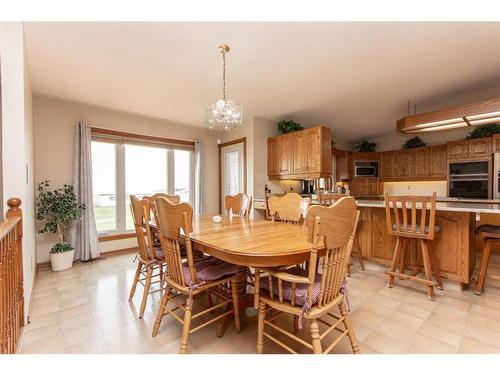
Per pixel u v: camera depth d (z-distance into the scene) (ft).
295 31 7.27
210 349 5.24
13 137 6.19
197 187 16.10
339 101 13.07
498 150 13.92
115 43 7.49
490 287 8.38
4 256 4.14
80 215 11.41
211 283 5.47
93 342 5.49
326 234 4.05
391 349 5.15
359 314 6.63
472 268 8.83
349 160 20.01
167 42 7.55
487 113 9.26
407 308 6.95
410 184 19.77
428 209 7.79
